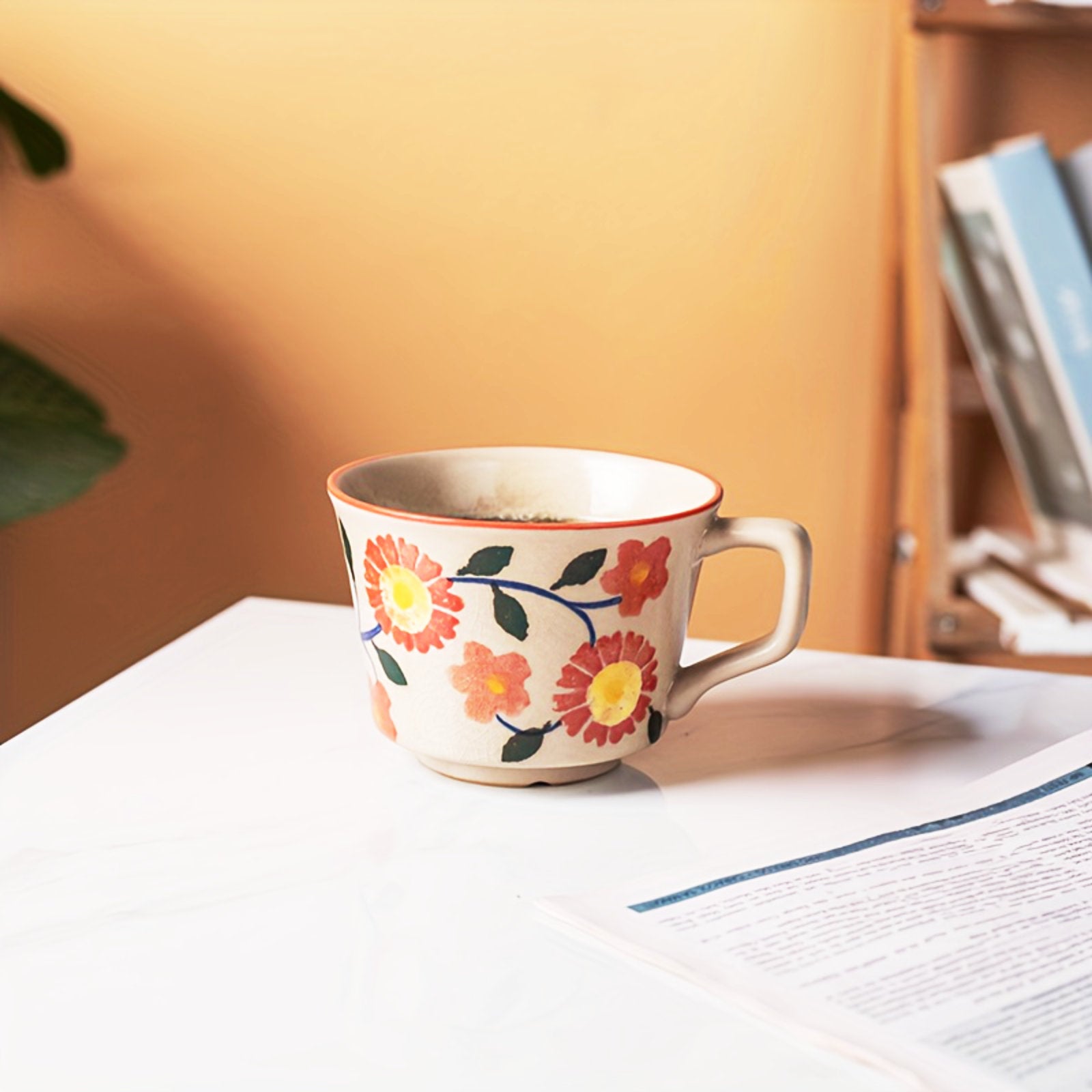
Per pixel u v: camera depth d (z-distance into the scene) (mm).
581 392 1253
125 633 1356
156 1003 385
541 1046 367
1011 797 514
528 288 1235
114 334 1294
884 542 1240
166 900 442
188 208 1262
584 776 537
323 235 1250
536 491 596
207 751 562
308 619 736
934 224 1073
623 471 583
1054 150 1163
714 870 458
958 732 597
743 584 1272
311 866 467
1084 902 432
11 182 1271
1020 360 1095
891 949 405
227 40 1219
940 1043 358
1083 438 1062
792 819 508
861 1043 359
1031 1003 375
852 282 1192
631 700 512
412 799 521
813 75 1153
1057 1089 338
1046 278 1042
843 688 650
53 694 1368
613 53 1171
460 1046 367
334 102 1219
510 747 506
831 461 1233
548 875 463
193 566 1335
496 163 1210
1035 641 1065
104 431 1147
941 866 459
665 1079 354
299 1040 368
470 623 486
